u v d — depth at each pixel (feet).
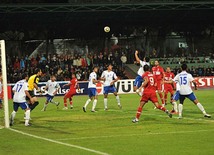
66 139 59.52
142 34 229.25
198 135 60.23
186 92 79.46
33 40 213.46
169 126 70.03
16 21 211.00
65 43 213.66
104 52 218.38
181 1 207.41
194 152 48.01
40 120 85.87
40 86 172.55
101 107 115.14
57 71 194.08
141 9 207.41
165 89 111.75
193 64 219.61
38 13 201.77
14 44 209.67
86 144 54.80
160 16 221.05
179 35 226.79
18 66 195.93
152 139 57.67
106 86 106.11
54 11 199.11
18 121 84.69
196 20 229.25
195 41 230.27
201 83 192.95
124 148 51.37
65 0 226.79
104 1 226.99
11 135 64.59
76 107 119.14
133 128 68.95
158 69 100.78
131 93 179.52
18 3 210.38
